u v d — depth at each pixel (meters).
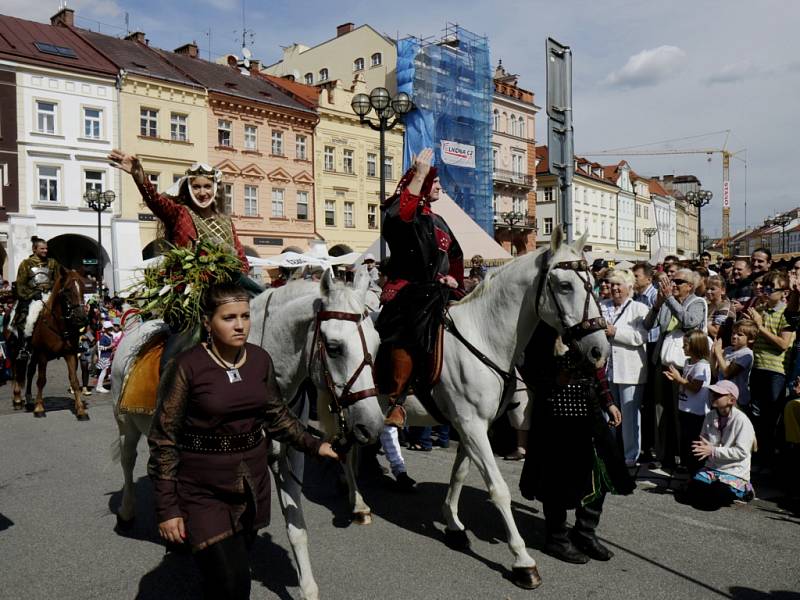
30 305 9.86
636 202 66.94
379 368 4.45
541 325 4.48
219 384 2.72
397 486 5.95
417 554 4.44
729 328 7.03
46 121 26.39
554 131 6.11
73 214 27.03
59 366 16.44
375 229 38.44
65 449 7.56
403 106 11.83
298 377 3.59
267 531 4.90
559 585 3.92
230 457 2.74
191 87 29.62
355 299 3.38
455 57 39.03
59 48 27.58
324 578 4.05
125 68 27.81
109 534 4.86
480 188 40.44
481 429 4.22
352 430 3.23
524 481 4.41
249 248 31.59
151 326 4.27
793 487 5.32
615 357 6.41
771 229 68.75
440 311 4.36
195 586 4.00
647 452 6.88
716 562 4.23
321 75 44.28
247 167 31.97
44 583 4.05
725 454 5.25
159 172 29.02
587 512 4.31
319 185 35.34
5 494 5.89
